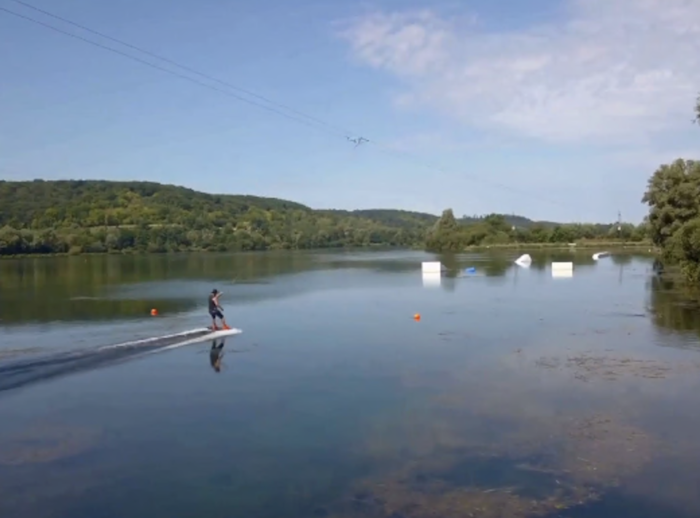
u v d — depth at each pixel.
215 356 33.91
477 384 27.44
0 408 24.27
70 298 62.34
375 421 22.42
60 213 171.38
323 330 42.81
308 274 97.94
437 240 195.50
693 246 65.38
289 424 22.22
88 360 32.31
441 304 57.50
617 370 29.67
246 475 17.81
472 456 18.92
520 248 190.50
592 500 16.02
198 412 23.73
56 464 18.77
